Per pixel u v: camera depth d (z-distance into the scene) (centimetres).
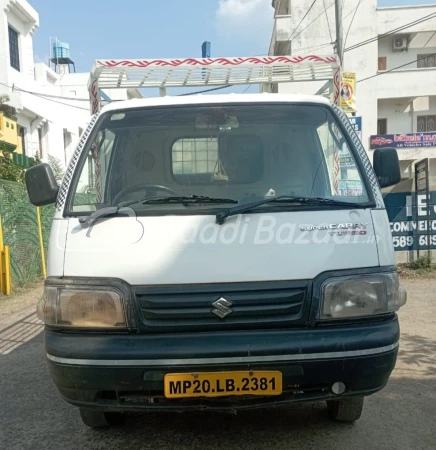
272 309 271
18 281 950
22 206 977
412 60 2830
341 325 276
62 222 297
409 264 1000
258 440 327
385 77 2769
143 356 262
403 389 404
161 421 359
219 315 269
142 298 271
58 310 277
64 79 3044
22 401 411
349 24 2731
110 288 273
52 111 2369
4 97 1842
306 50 2723
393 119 2895
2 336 627
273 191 328
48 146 2331
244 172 338
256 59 428
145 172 340
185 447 321
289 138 345
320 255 280
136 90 478
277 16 2722
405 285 859
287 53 2809
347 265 281
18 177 1349
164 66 428
